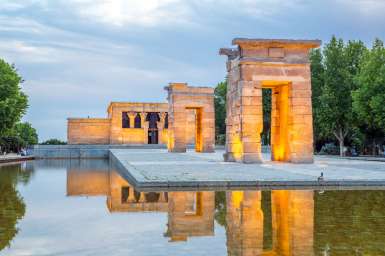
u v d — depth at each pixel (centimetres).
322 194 1563
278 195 1543
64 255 791
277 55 3048
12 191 1911
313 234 930
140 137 8175
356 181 1800
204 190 1702
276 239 892
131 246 854
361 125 5088
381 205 1298
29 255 793
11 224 1101
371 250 796
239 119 3033
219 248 830
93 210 1330
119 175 2916
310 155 3052
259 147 2991
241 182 1761
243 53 3019
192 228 1020
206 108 5516
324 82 5506
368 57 4803
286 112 3184
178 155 4447
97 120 8088
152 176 1948
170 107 5631
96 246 856
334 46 5200
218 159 3528
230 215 1162
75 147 6788
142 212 1263
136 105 8156
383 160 3791
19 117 5056
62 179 2578
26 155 6494
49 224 1096
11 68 5094
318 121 5328
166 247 844
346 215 1141
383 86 4509
